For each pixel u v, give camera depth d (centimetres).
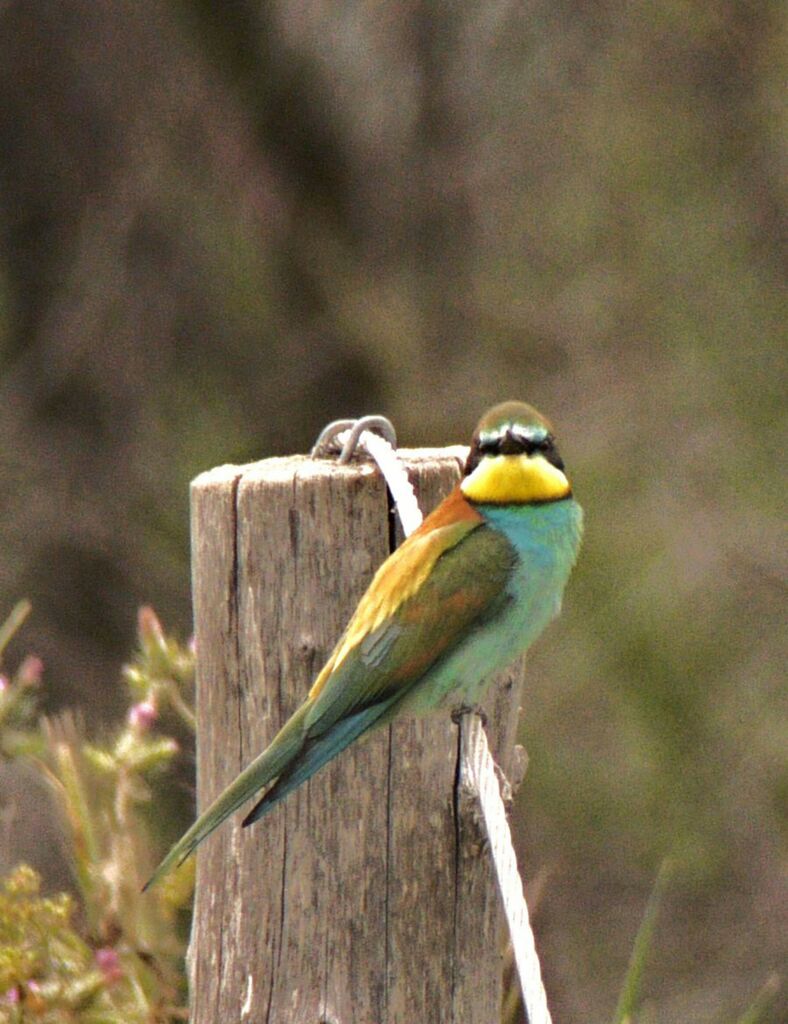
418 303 1549
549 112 1564
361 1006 511
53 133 1529
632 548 1514
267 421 1523
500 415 605
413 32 1534
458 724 532
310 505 511
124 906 661
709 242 1551
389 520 516
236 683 519
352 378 1526
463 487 588
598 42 1555
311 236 1538
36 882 639
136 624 1477
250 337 1534
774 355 1543
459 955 514
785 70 1529
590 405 1555
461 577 554
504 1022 631
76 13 1519
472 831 516
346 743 511
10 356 1527
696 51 1544
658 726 1486
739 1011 1498
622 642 1484
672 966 1509
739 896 1525
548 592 581
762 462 1538
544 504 583
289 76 1525
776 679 1509
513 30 1546
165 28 1518
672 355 1554
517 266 1570
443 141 1557
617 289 1560
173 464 1505
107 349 1529
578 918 1497
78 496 1497
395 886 514
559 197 1570
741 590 1521
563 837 1497
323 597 513
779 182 1544
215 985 524
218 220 1535
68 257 1537
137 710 681
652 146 1554
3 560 1473
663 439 1547
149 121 1534
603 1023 1460
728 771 1515
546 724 1502
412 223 1562
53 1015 618
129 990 651
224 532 516
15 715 723
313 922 512
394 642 526
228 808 497
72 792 683
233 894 520
